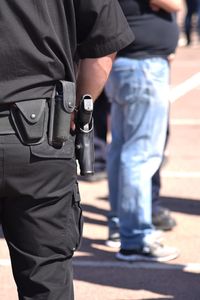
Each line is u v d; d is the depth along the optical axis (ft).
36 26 15.31
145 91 26.23
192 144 49.03
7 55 15.17
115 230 29.45
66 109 15.74
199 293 25.11
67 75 16.03
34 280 16.02
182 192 37.88
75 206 16.49
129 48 26.14
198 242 30.14
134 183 26.81
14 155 15.31
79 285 25.68
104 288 25.48
